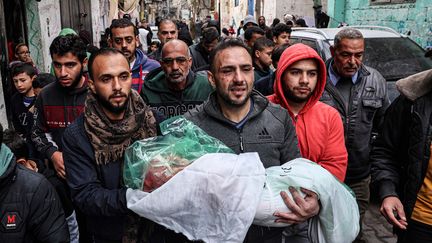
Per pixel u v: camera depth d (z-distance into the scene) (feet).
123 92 6.37
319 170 5.97
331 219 5.88
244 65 6.38
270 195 5.66
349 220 6.01
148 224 6.48
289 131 7.08
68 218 8.93
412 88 7.07
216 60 6.46
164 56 10.62
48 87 10.15
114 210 5.95
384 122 7.91
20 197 6.37
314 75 8.04
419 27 33.50
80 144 6.51
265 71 15.70
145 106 6.88
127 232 6.55
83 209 6.30
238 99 6.43
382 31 20.89
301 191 5.71
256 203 5.46
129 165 6.05
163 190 5.48
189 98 11.00
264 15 61.82
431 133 6.88
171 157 5.76
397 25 36.63
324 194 5.73
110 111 6.53
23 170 6.58
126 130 6.47
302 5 54.29
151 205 5.52
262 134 6.77
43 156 9.73
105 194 6.07
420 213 7.13
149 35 43.65
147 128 6.85
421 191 7.10
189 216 5.50
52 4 29.63
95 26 50.16
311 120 8.20
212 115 6.73
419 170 7.02
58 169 9.03
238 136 6.70
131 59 13.38
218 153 5.76
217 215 5.44
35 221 6.55
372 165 8.09
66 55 9.50
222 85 6.43
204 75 11.66
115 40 13.17
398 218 7.18
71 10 37.96
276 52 14.25
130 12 78.18
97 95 6.48
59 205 6.95
